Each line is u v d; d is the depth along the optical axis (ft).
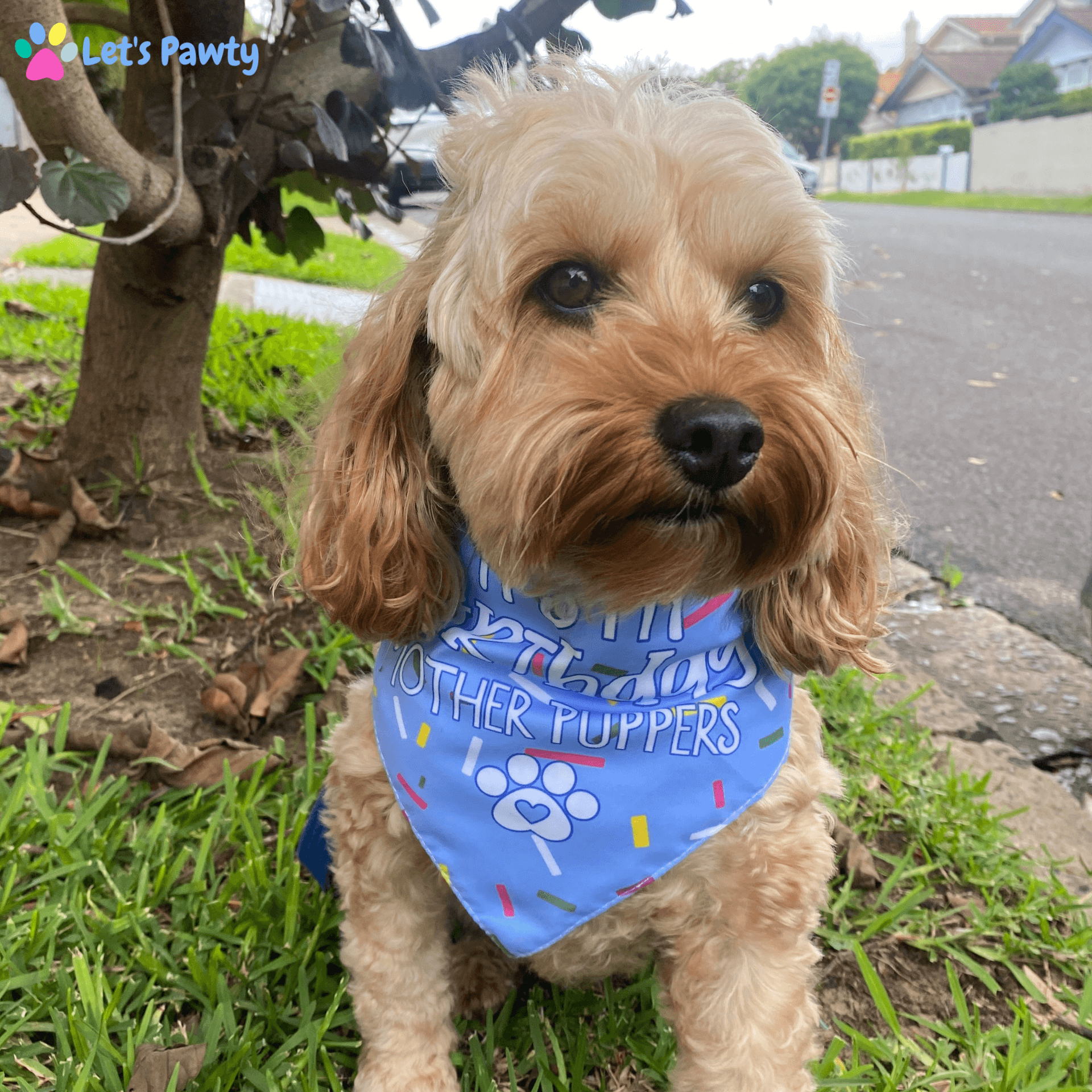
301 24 1.92
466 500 1.17
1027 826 1.74
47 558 2.23
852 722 1.94
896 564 2.75
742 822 1.21
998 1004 1.43
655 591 1.11
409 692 1.26
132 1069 1.18
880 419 1.47
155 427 2.51
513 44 2.00
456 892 1.21
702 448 1.00
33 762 1.62
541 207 1.09
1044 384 4.75
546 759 1.21
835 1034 1.37
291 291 5.33
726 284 1.17
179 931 1.42
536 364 1.13
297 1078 1.23
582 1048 1.29
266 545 1.94
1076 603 2.53
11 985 1.27
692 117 1.16
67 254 6.19
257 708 1.82
